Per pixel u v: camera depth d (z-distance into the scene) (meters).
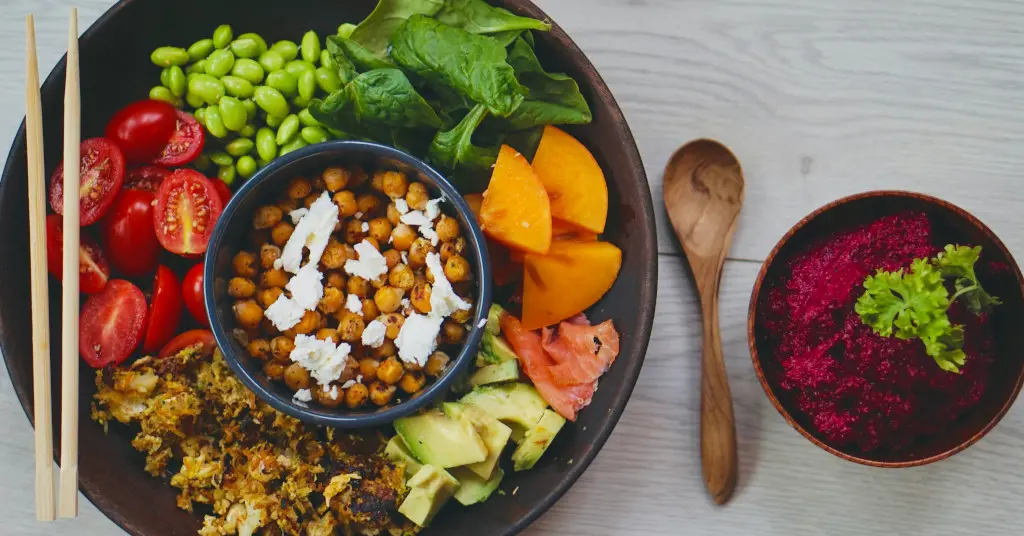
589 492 0.83
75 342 0.73
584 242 0.80
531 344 0.79
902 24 0.84
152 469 0.78
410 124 0.78
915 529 0.83
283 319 0.76
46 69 0.82
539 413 0.79
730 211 0.82
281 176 0.76
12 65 0.82
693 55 0.84
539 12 0.77
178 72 0.79
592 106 0.79
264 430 0.78
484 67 0.76
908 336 0.73
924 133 0.84
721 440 0.82
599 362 0.79
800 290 0.77
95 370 0.79
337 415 0.75
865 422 0.77
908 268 0.76
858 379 0.76
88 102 0.80
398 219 0.78
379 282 0.77
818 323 0.76
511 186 0.78
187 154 0.79
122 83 0.80
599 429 0.77
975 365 0.76
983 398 0.76
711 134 0.84
